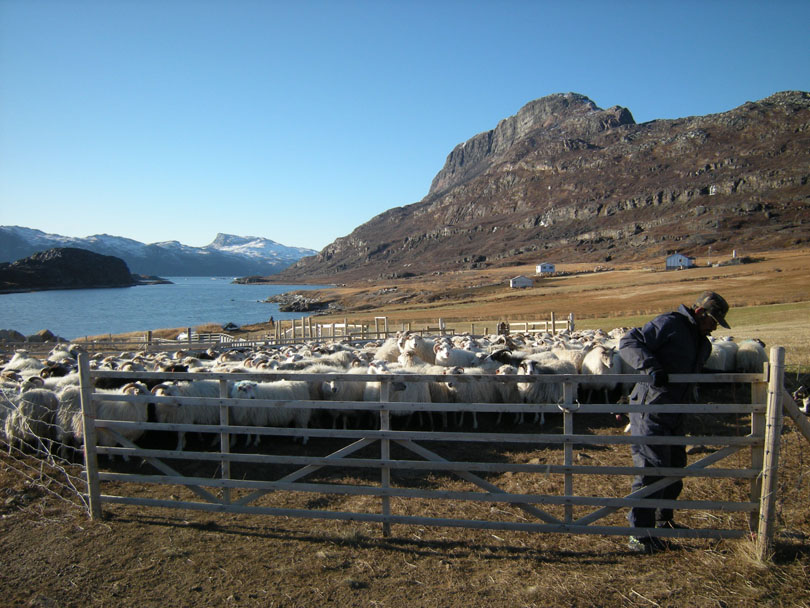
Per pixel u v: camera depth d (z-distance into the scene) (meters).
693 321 5.98
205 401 6.66
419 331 38.88
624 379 5.76
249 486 6.54
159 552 5.84
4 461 9.03
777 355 5.30
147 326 85.12
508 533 6.19
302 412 10.95
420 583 5.17
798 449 8.35
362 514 6.29
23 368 16.86
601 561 5.51
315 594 5.01
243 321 97.62
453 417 12.26
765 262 120.94
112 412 9.41
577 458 8.98
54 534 6.31
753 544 5.42
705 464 5.73
